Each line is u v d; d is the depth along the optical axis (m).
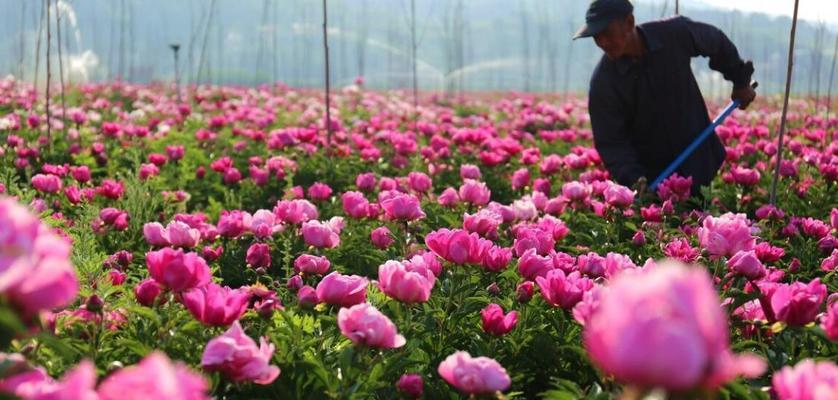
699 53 7.26
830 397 1.64
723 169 8.70
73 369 2.81
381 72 73.31
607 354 1.33
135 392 1.37
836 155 8.43
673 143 7.30
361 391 2.97
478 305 3.80
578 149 8.88
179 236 4.35
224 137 10.91
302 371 3.04
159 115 14.86
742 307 3.65
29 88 16.80
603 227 5.79
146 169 7.42
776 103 19.00
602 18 6.79
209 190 8.37
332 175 8.59
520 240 4.35
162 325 3.08
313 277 4.26
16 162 7.91
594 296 2.81
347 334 2.81
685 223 6.14
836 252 4.59
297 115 15.38
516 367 3.52
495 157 8.44
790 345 3.55
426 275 3.40
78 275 3.96
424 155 9.11
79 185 7.02
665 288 1.30
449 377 2.59
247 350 2.41
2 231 1.62
